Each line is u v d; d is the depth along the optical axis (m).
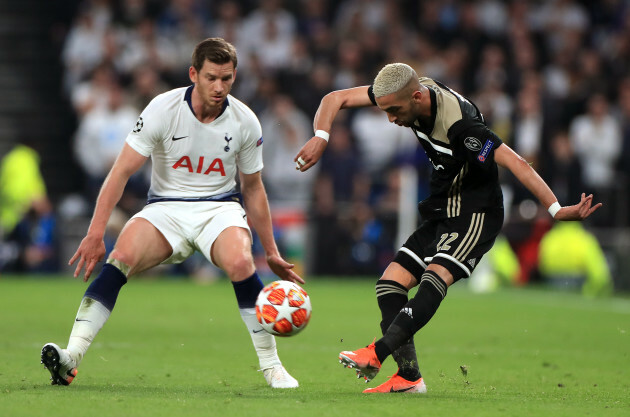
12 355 25.44
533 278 58.69
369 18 69.25
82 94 63.53
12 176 56.88
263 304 18.67
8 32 72.81
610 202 59.12
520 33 70.50
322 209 58.53
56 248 57.41
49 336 30.36
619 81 69.44
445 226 19.61
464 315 41.47
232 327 34.50
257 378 22.27
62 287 49.66
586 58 69.25
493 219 19.56
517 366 25.95
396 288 19.81
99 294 19.70
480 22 71.00
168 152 20.11
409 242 20.20
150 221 20.23
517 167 18.88
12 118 70.06
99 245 19.56
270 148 60.62
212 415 16.03
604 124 62.78
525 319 40.16
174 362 25.22
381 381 22.20
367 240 58.78
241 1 71.75
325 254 58.72
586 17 74.25
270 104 61.56
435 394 19.64
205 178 20.41
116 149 59.03
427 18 69.56
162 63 64.50
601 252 58.03
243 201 21.42
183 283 55.59
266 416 16.05
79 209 58.41
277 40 66.88
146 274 57.81
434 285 18.70
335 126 60.19
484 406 17.75
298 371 24.00
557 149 59.59
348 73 64.56
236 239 20.08
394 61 65.62
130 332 32.28
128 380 21.42
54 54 73.00
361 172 59.75
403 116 19.03
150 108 19.73
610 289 57.09
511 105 64.81
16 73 71.94
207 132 19.97
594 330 36.31
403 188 57.12
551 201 18.75
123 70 65.00
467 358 27.55
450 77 66.44
